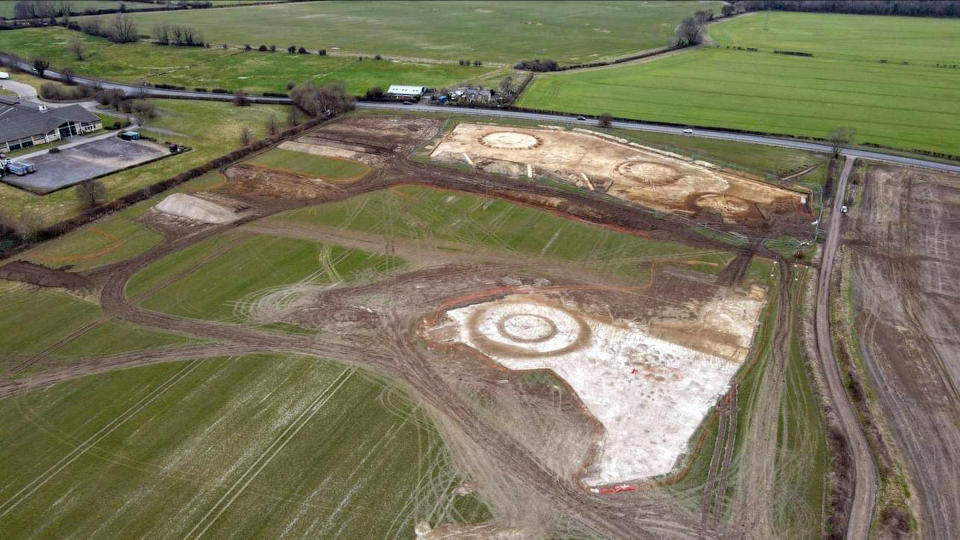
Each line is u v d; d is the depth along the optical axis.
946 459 38.62
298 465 37.75
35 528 33.72
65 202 70.62
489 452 38.91
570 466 37.97
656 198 73.81
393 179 78.88
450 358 47.16
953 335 50.09
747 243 63.94
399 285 56.44
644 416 41.84
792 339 49.56
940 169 81.81
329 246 63.06
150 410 41.84
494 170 81.62
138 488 36.16
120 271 58.41
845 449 39.12
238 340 48.91
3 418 41.22
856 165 83.25
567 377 45.25
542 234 65.44
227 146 89.38
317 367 46.03
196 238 64.31
